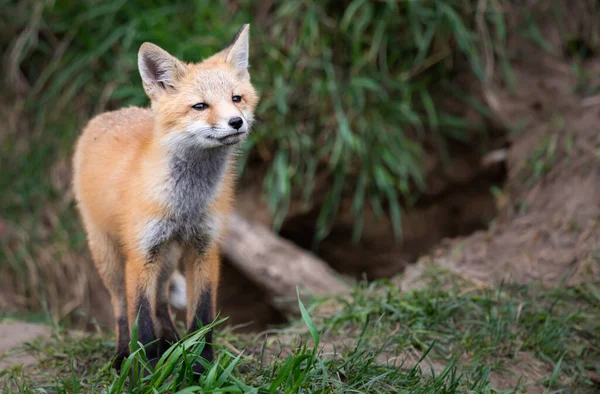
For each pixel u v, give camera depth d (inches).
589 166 384.8
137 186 230.4
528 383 253.4
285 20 450.3
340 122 423.5
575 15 456.1
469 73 460.8
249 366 238.1
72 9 468.1
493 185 482.6
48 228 463.8
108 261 258.8
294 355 238.2
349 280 433.4
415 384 225.0
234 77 246.4
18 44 470.6
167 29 450.9
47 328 323.3
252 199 468.1
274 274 418.0
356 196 437.7
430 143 475.2
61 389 228.2
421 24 451.5
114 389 203.9
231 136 229.6
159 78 239.6
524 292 311.7
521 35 458.0
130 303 231.5
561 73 447.2
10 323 330.6
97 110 463.8
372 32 451.2
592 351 275.0
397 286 341.4
